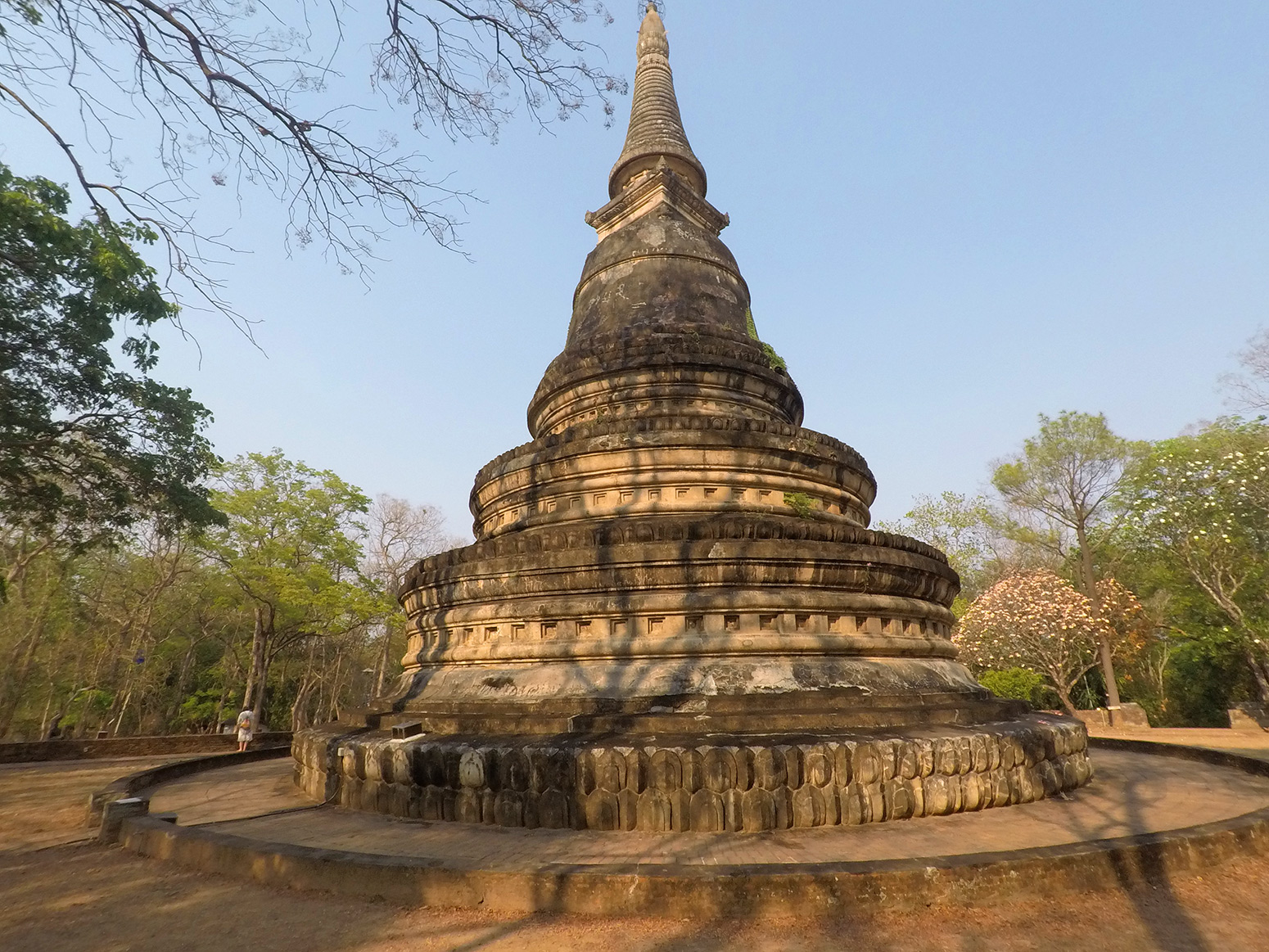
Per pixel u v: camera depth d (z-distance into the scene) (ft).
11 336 62.34
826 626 42.83
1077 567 148.25
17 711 140.36
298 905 24.23
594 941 21.06
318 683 184.44
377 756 37.40
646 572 42.24
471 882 23.81
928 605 48.78
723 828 31.01
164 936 22.13
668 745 32.50
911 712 38.11
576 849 28.78
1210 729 111.75
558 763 32.71
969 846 28.53
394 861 25.07
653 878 22.85
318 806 39.37
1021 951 20.26
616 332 64.95
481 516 63.31
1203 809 35.76
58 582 122.21
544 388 66.33
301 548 138.92
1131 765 52.75
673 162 82.23
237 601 138.51
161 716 169.99
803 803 31.60
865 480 59.88
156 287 62.64
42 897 26.04
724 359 60.44
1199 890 24.62
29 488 69.82
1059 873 24.09
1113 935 21.26
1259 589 119.44
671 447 52.60
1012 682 119.14
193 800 43.42
